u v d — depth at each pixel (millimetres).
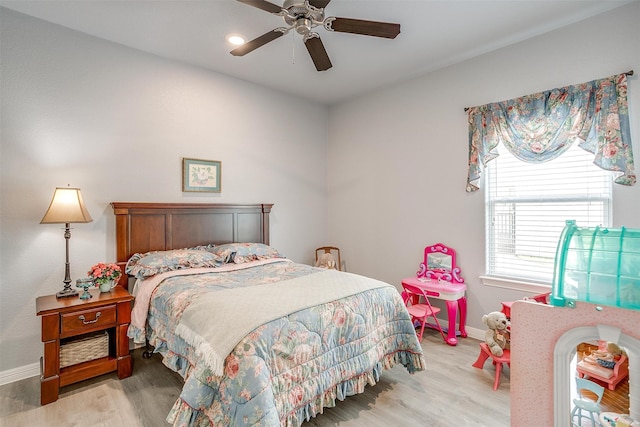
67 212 2309
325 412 1960
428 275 3402
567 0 2275
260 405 1405
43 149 2475
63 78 2566
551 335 1171
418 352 2260
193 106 3311
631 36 2291
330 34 2721
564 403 1148
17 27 2369
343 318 1936
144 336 2303
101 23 2531
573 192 2598
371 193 4074
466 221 3193
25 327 2402
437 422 1862
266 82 3781
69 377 2152
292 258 4227
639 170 2258
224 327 1634
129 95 2908
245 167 3740
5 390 2213
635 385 1079
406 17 2479
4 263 2326
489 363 2605
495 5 2334
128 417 1906
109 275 2451
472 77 3131
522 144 2758
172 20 2496
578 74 2518
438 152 3400
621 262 1053
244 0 1754
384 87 3910
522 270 2883
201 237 3336
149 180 3023
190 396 1494
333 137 4582
